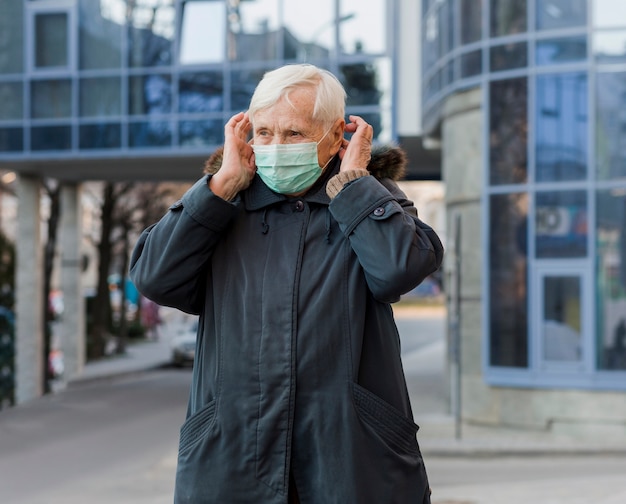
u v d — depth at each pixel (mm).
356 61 20688
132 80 21719
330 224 2607
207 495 2543
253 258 2605
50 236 25594
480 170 15789
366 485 2488
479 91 15734
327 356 2508
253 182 2693
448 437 14430
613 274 14445
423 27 19391
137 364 28578
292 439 2518
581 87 14617
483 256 15289
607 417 14375
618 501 8781
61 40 22078
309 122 2576
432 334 41031
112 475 11094
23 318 24531
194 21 21438
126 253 32875
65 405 19094
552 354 14734
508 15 15141
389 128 20547
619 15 14469
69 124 22016
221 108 21344
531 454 13320
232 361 2543
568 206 14672
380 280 2488
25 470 11516
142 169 24047
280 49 21062
